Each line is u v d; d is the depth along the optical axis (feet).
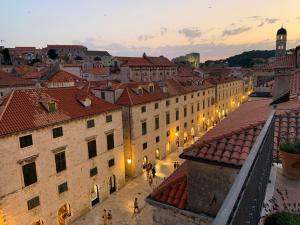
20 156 68.85
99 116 95.61
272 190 22.66
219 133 39.83
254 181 12.55
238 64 597.11
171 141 154.81
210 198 31.45
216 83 230.27
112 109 101.45
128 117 116.78
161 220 37.37
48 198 77.61
